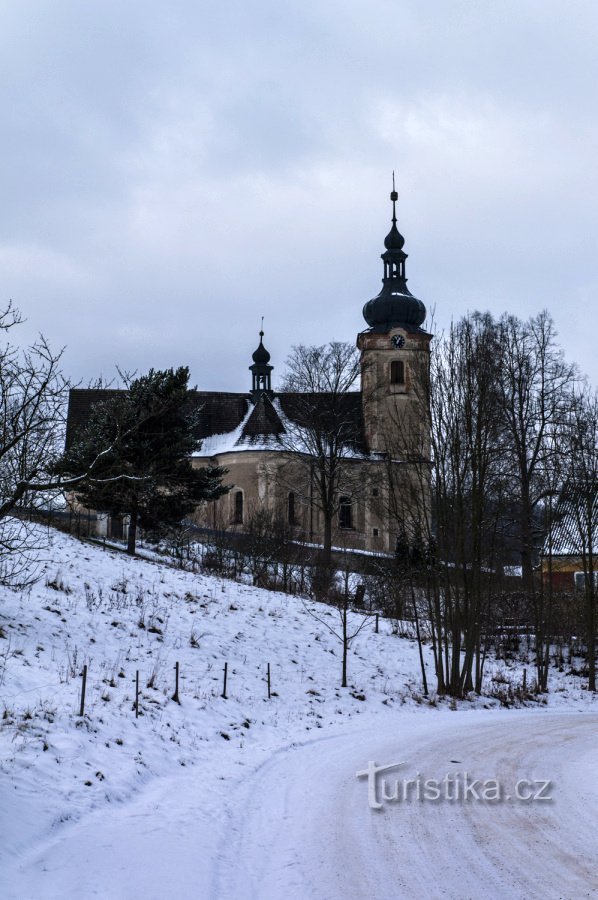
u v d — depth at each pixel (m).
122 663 21.08
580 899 8.09
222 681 22.33
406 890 8.49
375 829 10.93
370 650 31.23
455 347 29.97
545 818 11.48
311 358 56.25
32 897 7.95
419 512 30.47
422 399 30.36
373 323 72.56
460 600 30.91
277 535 49.28
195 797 12.55
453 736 19.61
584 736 19.97
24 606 22.86
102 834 10.16
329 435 55.69
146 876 8.80
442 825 11.12
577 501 36.09
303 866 9.38
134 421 34.88
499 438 41.75
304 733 19.42
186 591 31.25
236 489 66.00
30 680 17.02
